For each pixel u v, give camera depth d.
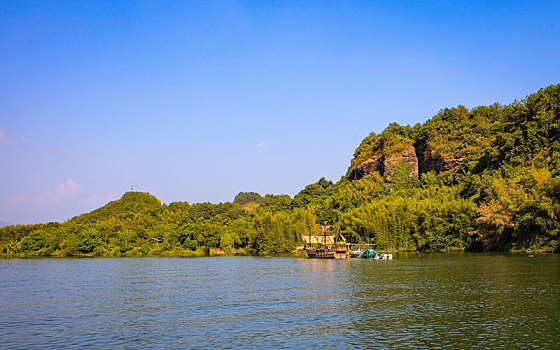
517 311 40.00
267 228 176.50
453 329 34.41
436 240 144.50
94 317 41.88
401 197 196.75
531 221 113.38
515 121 188.38
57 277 78.38
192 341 32.62
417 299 48.00
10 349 31.72
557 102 173.62
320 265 101.88
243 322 38.53
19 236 172.38
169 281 70.38
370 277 71.38
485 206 131.12
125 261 125.12
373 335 33.41
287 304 47.06
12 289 62.25
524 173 138.00
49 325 38.81
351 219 166.75
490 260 95.75
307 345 31.17
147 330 36.25
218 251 180.75
